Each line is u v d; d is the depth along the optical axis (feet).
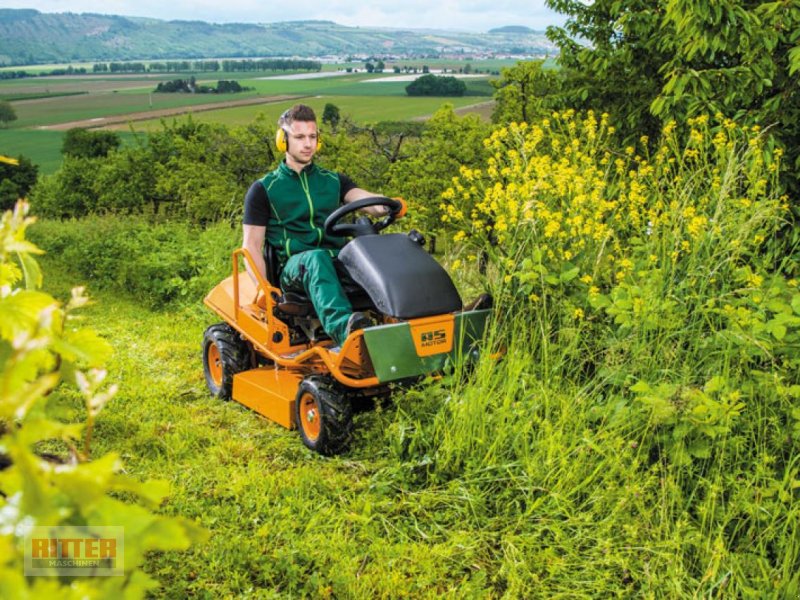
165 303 27.96
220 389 17.60
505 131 16.97
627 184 19.36
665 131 17.28
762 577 9.89
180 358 20.77
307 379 14.46
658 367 13.05
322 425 13.96
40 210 148.25
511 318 14.97
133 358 20.59
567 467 12.08
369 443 14.42
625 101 26.73
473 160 58.59
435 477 12.75
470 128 60.54
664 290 14.02
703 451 11.41
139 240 35.04
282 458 14.23
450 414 13.89
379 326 13.55
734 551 10.73
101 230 40.04
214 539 11.13
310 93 588.09
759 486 11.14
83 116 500.33
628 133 25.84
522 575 10.36
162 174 100.94
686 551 10.62
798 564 10.16
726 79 19.44
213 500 12.48
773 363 11.73
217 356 18.07
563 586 10.16
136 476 13.33
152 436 15.07
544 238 15.38
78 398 16.85
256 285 17.92
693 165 18.54
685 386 11.73
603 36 27.96
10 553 2.77
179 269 28.73
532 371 14.30
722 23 18.67
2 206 207.82
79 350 3.94
